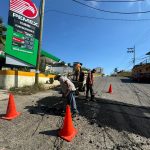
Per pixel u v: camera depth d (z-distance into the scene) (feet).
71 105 24.30
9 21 40.57
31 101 31.35
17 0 41.50
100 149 16.80
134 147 17.54
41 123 21.65
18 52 42.50
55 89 46.96
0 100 30.40
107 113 27.40
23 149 16.05
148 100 39.81
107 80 98.58
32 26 44.86
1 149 15.84
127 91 52.75
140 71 92.17
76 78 42.73
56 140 17.90
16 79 41.91
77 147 16.90
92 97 34.81
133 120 24.97
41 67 70.64
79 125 21.86
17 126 20.51
